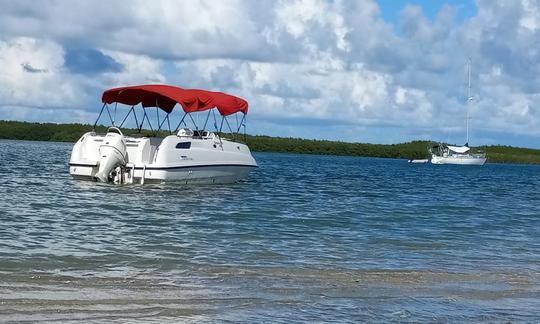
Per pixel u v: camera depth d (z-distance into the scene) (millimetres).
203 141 26625
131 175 25031
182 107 26359
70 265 10641
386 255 12930
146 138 25328
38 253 11547
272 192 27219
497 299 9438
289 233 15500
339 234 15688
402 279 10570
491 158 163250
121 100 27406
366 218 19328
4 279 9328
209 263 11320
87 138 25812
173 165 24984
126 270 10414
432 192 33000
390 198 27500
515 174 73812
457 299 9328
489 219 20609
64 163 46125
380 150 158625
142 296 8672
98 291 8828
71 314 7668
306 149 154875
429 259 12664
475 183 46219
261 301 8703
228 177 28562
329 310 8414
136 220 16734
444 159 110062
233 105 28078
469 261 12602
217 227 16000
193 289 9227
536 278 11070
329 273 10836
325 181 38875
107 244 12898
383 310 8523
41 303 8055
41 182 27250
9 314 7527
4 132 147875
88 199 21203
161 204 20516
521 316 8539
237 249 12922
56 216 16891
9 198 20781
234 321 7750
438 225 18406
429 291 9781
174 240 13742
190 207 20047
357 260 12211
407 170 72375
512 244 15164
